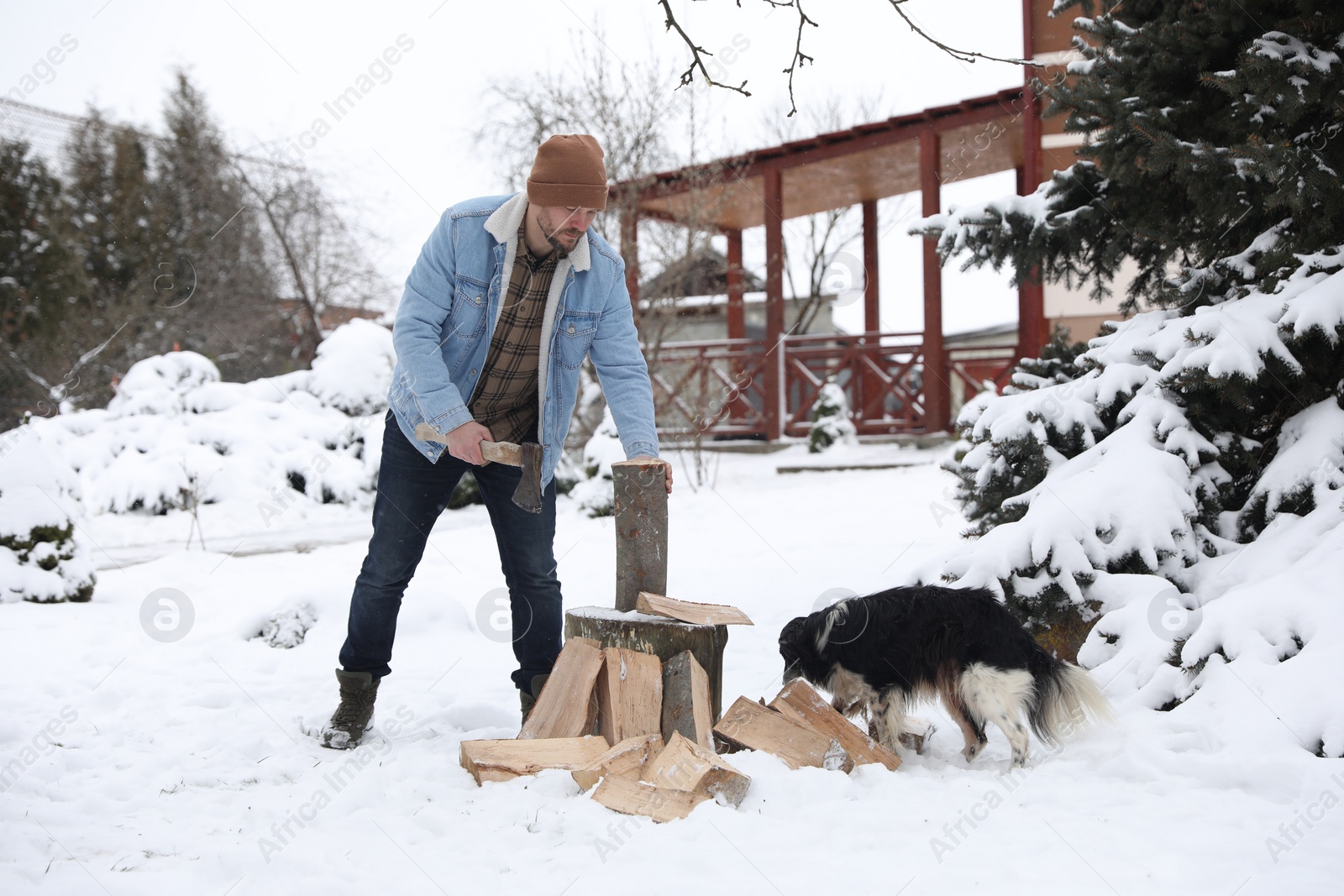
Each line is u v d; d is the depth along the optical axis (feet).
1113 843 7.79
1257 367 12.72
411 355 10.24
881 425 50.19
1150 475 13.26
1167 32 14.64
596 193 10.03
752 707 10.36
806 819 8.48
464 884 7.33
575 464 40.60
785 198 57.16
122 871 7.80
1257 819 8.18
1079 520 13.09
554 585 11.70
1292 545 12.28
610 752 9.32
